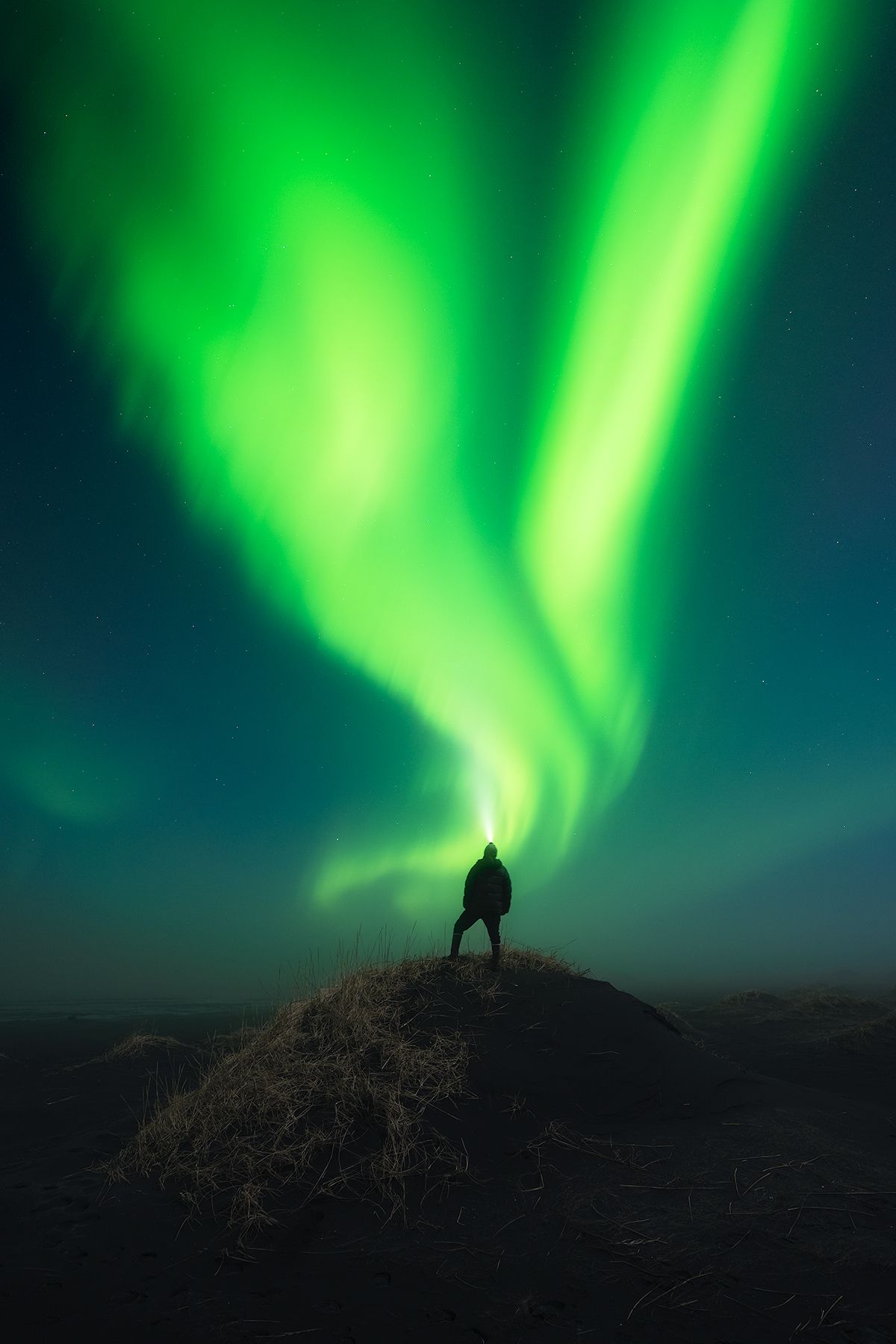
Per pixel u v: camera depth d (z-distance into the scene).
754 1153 7.38
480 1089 8.24
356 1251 5.64
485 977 10.43
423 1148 7.28
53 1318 4.74
